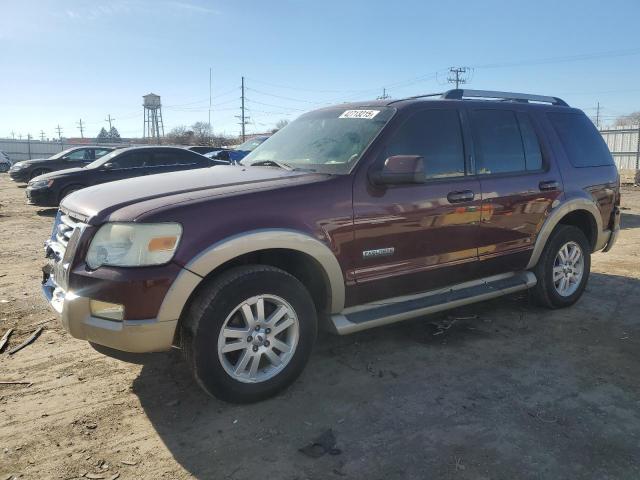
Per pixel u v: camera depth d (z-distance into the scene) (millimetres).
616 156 28109
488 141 4590
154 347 3068
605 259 7605
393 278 3949
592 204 5336
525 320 5016
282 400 3484
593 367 4016
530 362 4094
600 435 3094
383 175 3691
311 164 4016
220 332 3197
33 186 12375
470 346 4395
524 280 4941
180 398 3508
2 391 3594
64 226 3553
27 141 50125
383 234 3830
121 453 2918
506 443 3006
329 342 4449
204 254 3088
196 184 3584
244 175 3852
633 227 10695
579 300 5625
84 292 3072
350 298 3791
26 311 5160
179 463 2836
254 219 3287
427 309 4148
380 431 3127
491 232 4512
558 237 5105
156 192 3406
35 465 2803
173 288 3033
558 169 5070
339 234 3615
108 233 3098
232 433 3107
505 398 3527
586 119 5668
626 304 5508
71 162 18531
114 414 3314
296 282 3473
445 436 3076
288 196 3447
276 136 4852
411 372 3906
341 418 3270
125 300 2994
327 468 2787
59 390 3613
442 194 4129
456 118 4414
